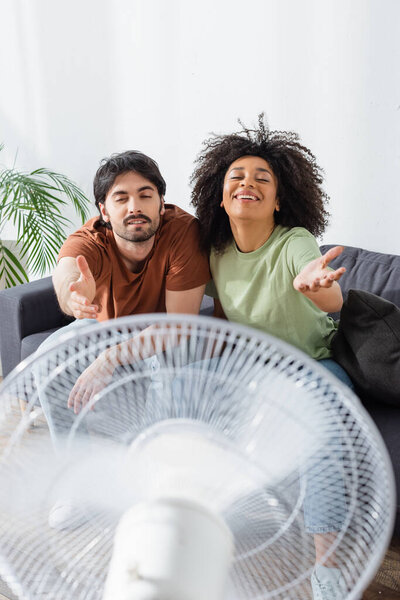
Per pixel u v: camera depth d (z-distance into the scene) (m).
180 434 0.64
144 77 2.57
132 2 2.50
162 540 0.57
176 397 0.68
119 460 0.68
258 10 2.20
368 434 0.61
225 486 0.64
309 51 2.13
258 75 2.27
